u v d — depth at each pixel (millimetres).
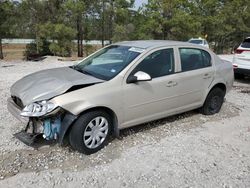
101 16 27719
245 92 9422
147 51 5375
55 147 4840
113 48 5867
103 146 4883
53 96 4418
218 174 4305
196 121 6355
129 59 5254
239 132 5898
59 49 24375
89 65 5625
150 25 30500
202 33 36625
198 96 6293
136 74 5027
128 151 4855
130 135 5453
